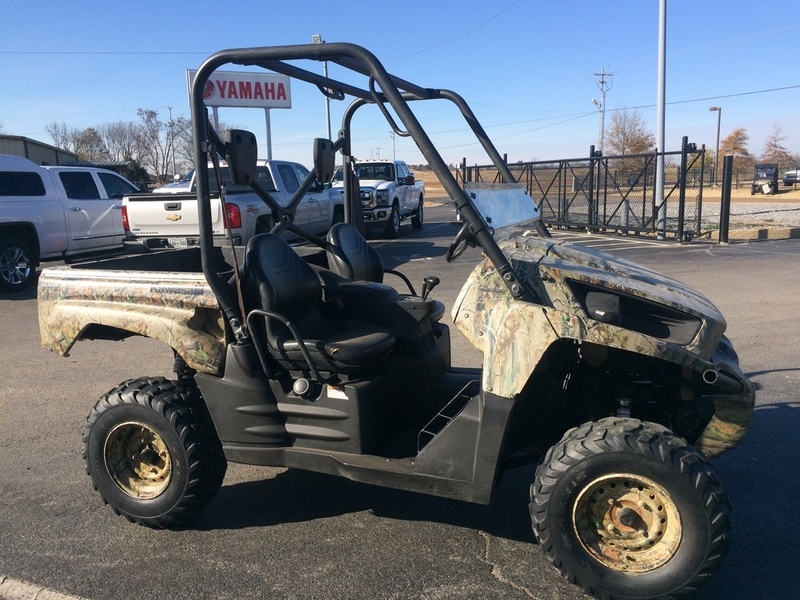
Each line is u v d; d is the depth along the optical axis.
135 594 3.20
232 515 4.02
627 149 60.56
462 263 13.55
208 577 3.34
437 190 60.00
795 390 5.88
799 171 48.28
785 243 15.86
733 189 48.44
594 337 2.99
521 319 3.07
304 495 4.27
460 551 3.57
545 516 3.05
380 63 3.19
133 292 3.88
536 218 4.24
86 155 63.72
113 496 3.85
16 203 11.63
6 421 5.50
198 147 3.50
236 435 3.76
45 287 4.11
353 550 3.59
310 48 3.31
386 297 4.13
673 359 3.01
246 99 23.95
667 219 18.11
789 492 4.16
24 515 4.00
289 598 3.16
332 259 4.80
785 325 8.02
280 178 13.34
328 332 3.93
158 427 3.71
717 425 3.29
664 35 18.45
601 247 15.63
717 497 2.84
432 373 4.12
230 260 4.88
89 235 13.27
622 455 2.92
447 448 3.31
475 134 4.28
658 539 2.98
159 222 11.56
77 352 7.64
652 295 3.17
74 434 5.22
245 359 3.67
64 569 3.42
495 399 3.14
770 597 3.15
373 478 3.47
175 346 3.70
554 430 3.71
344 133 4.97
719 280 10.91
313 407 3.65
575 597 3.16
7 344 8.02
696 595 3.17
